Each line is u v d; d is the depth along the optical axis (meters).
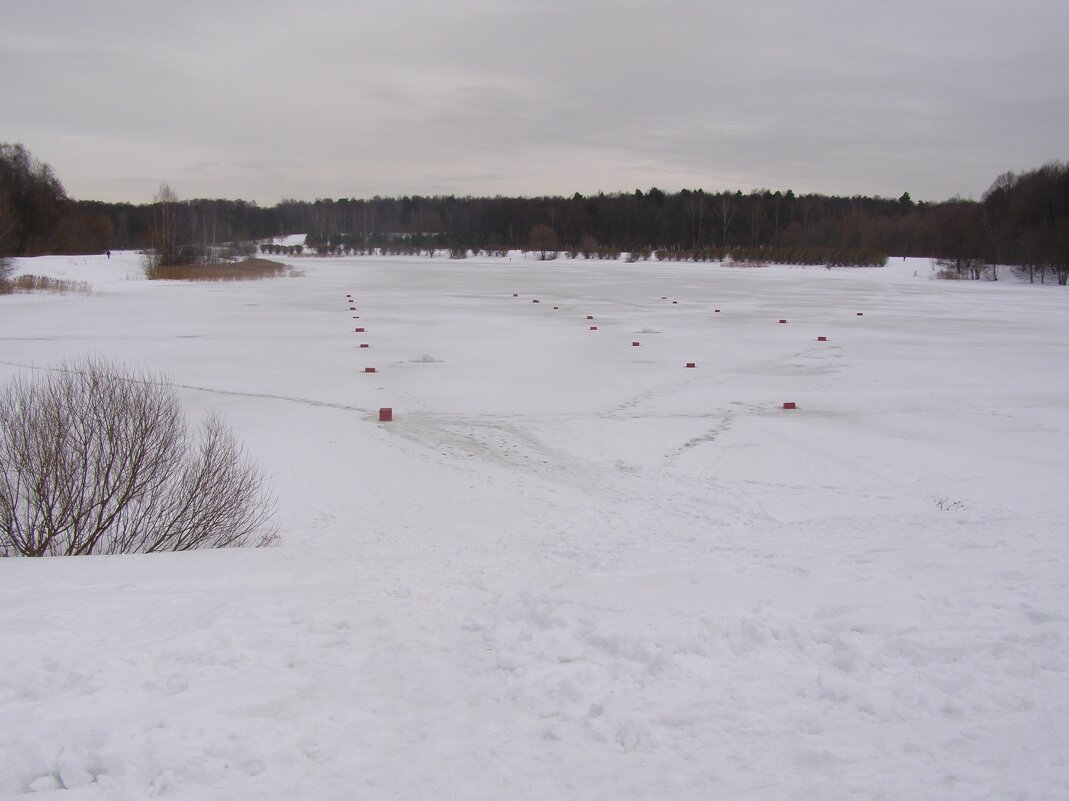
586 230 125.12
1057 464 12.07
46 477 7.93
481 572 6.50
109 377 9.95
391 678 4.23
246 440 13.09
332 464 11.94
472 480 11.27
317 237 142.50
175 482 8.87
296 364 20.70
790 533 8.30
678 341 25.88
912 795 3.08
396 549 7.82
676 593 5.40
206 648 4.41
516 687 4.09
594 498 10.45
